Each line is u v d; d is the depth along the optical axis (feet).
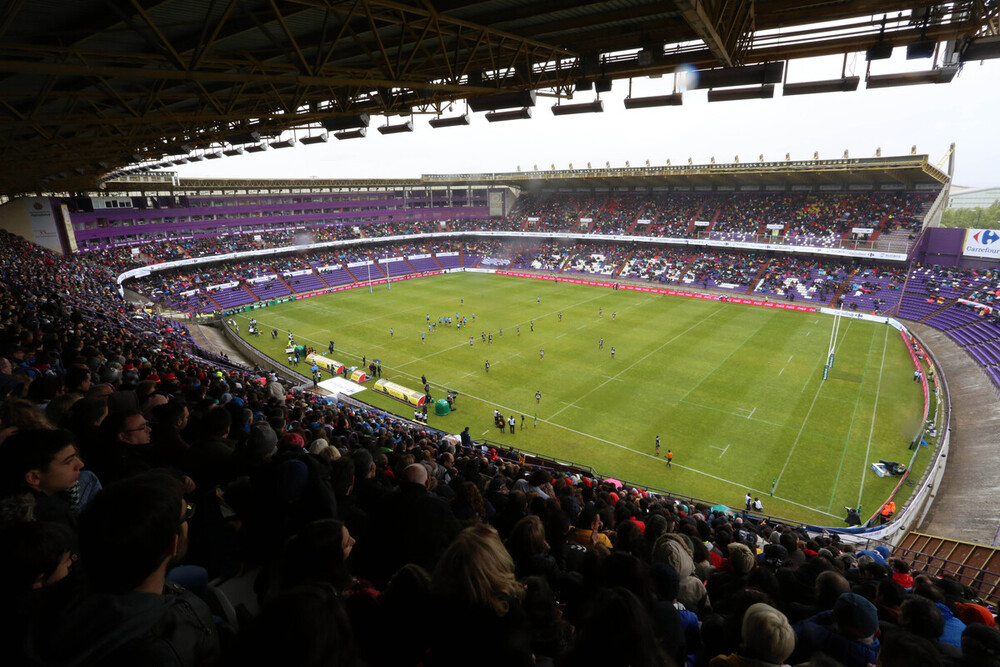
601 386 140.26
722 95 54.19
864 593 22.97
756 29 46.09
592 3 43.42
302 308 237.04
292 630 6.60
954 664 15.02
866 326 192.03
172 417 23.66
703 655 17.85
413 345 178.40
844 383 138.72
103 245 238.68
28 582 9.39
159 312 215.92
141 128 84.28
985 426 106.83
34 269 139.23
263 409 49.34
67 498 14.33
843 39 45.44
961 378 136.15
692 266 276.00
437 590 10.80
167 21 41.65
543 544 19.10
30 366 38.11
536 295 255.29
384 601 11.46
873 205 246.68
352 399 135.54
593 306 229.45
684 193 315.78
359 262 319.47
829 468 99.45
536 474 42.86
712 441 110.32
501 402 132.36
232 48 51.80
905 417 118.62
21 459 12.81
